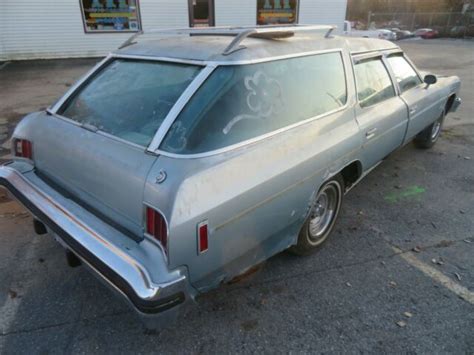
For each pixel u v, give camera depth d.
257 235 2.12
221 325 2.27
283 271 2.75
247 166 1.98
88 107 2.45
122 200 1.88
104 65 2.68
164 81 2.22
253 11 15.66
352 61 3.05
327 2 16.44
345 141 2.73
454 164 4.81
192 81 2.07
